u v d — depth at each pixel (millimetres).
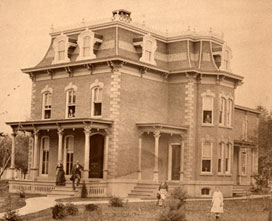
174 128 41250
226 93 43781
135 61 39906
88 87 40656
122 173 37781
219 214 26516
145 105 41406
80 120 37438
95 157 39469
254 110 42594
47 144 43031
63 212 25531
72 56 42469
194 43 44406
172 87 43594
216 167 42562
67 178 40781
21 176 61438
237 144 46375
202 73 42656
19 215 26094
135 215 25594
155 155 38875
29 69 44219
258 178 41438
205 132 42719
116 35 40438
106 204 30469
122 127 39156
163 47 44562
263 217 28125
